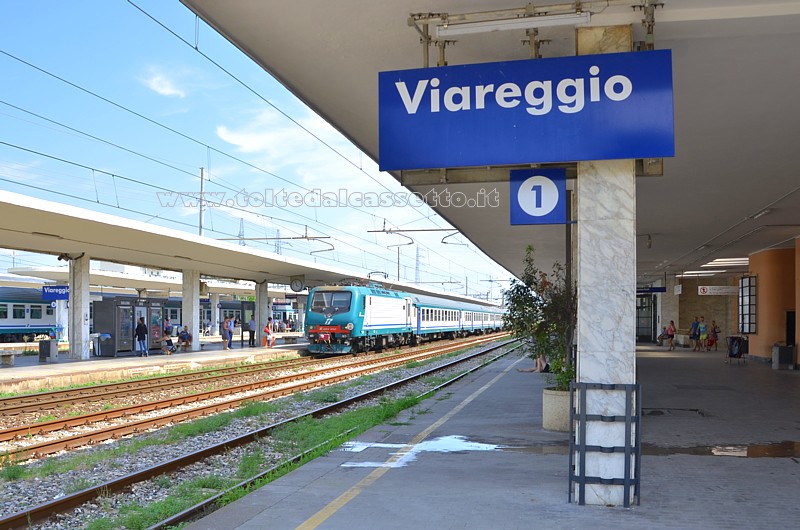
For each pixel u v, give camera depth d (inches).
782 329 913.5
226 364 1037.2
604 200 238.4
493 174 268.4
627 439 229.6
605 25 241.1
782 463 297.4
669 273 1422.2
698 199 580.7
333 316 1183.6
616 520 212.7
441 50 271.6
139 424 461.1
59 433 445.1
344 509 224.5
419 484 258.5
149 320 1151.0
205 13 261.9
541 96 235.5
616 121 230.1
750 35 263.1
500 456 312.7
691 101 338.0
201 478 302.0
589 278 238.2
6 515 259.9
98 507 271.4
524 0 248.4
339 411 546.0
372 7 255.4
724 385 634.2
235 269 1261.1
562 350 403.9
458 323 1969.7
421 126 243.1
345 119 399.9
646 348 1408.7
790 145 411.5
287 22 269.1
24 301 1712.6
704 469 285.9
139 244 948.6
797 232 775.7
